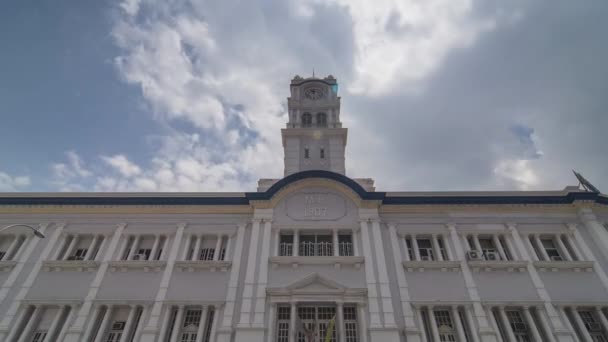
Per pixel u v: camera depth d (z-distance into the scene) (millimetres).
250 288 21047
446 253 23453
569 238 23688
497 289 21250
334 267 21953
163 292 21281
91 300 20984
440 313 20891
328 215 24531
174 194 26141
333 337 19688
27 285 21719
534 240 24047
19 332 20297
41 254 23188
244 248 23359
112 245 23609
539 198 25250
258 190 27969
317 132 34375
